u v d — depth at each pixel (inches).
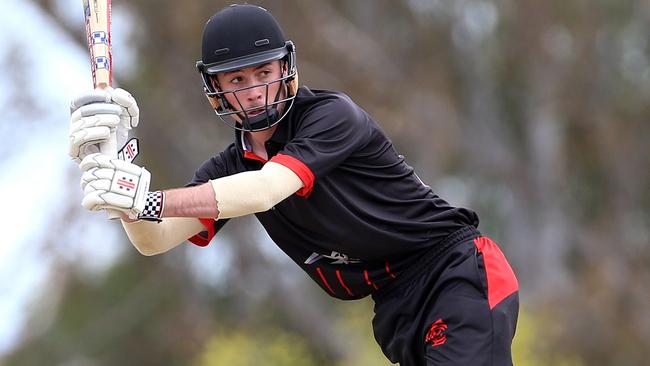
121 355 3019.2
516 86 2878.9
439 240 711.1
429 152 2664.9
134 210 604.7
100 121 609.9
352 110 671.1
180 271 2965.1
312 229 697.0
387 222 696.4
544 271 2807.6
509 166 2824.8
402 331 720.3
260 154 693.3
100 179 601.6
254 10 657.0
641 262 2945.4
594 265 2844.5
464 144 2790.4
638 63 2945.4
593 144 2915.8
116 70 2546.8
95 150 620.4
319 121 659.4
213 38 653.3
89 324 3019.2
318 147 651.5
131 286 3029.0
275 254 2834.6
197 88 2554.1
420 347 714.8
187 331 2928.2
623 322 2699.3
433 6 2738.7
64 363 3009.4
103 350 3024.1
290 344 2637.8
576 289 2733.8
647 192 3036.4
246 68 651.5
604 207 3031.5
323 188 678.5
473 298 692.7
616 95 2888.8
